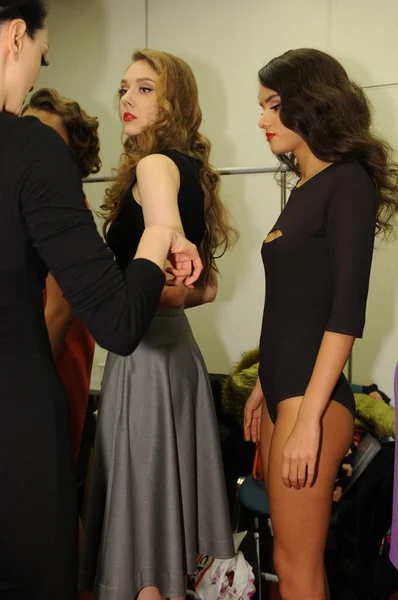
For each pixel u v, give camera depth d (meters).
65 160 0.74
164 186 1.08
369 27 2.35
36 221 0.72
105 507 1.27
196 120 1.41
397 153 2.30
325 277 1.28
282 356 1.31
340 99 1.29
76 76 2.78
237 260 2.62
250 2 2.50
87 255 0.71
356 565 1.70
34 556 0.81
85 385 1.65
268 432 1.44
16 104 0.86
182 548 1.31
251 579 1.67
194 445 1.36
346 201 1.22
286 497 1.26
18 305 0.77
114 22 2.70
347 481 1.83
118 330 0.72
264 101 1.41
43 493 0.81
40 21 0.85
